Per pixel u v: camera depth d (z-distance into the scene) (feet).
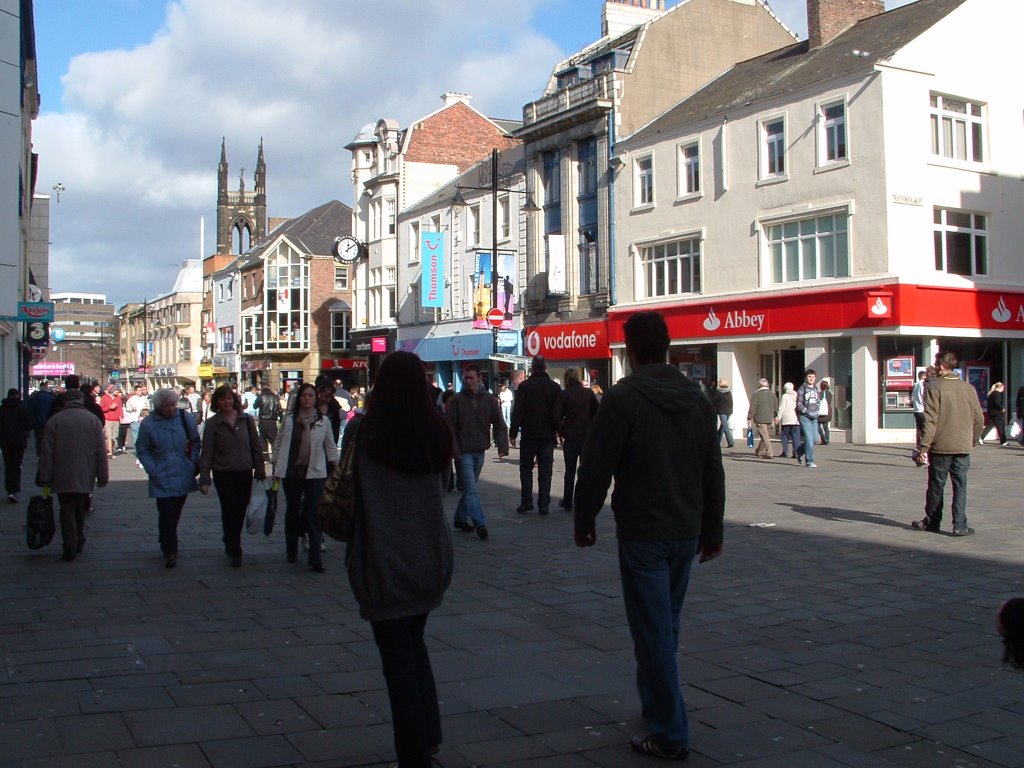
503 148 168.35
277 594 26.30
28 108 109.50
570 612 24.04
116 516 43.06
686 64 115.75
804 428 64.34
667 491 14.26
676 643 15.12
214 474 30.55
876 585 26.63
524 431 42.65
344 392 68.85
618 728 15.58
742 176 94.32
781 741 15.05
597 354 112.16
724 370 96.68
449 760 14.16
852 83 83.51
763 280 92.27
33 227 178.81
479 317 124.77
